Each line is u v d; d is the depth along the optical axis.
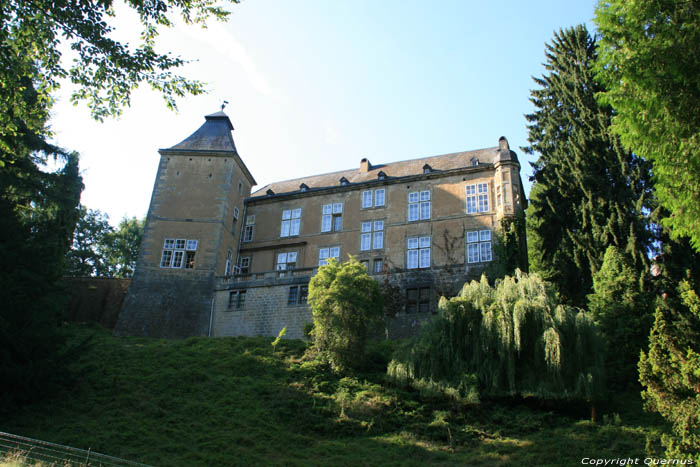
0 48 14.44
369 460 19.58
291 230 41.75
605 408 23.02
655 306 27.08
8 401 20.91
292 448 20.56
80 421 21.11
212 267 36.84
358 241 39.19
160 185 39.38
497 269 33.59
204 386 25.02
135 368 26.69
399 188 39.62
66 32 15.06
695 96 11.39
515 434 21.45
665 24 11.62
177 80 16.33
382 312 28.58
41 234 25.89
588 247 31.58
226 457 19.36
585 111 35.06
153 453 19.19
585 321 23.66
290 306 33.44
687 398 15.68
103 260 51.53
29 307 22.30
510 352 23.25
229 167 39.88
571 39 38.31
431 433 21.80
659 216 29.38
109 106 16.44
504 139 38.34
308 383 25.42
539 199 35.78
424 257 36.69
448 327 24.95
